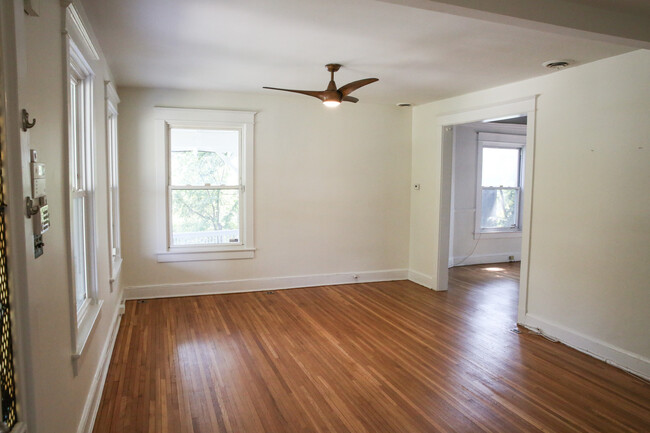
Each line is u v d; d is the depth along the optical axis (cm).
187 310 468
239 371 323
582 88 370
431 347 376
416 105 596
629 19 260
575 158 377
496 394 295
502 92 457
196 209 531
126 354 350
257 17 273
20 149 128
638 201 329
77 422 212
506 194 766
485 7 223
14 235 126
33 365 133
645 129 323
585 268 370
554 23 240
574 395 295
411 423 258
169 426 250
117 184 463
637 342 329
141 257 506
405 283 607
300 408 273
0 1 119
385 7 255
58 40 188
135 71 416
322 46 332
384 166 604
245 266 548
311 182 569
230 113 523
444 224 562
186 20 279
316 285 583
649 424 261
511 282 617
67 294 197
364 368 331
